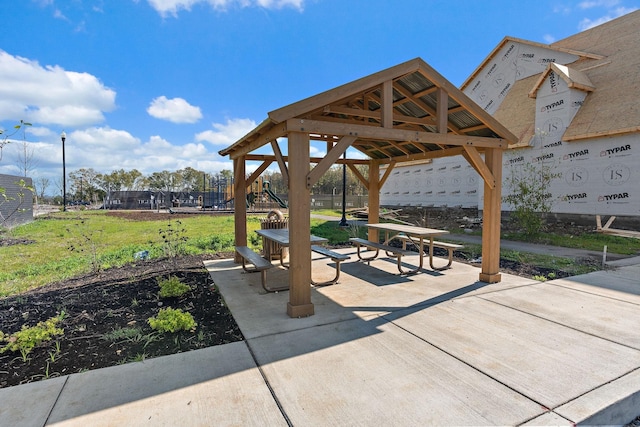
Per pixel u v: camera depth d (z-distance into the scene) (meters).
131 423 2.00
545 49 14.18
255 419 2.04
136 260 7.01
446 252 8.05
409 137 4.25
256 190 28.39
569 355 2.83
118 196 34.62
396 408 2.12
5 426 1.97
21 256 7.62
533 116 13.02
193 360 2.80
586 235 10.00
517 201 11.30
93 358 2.86
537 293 4.63
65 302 4.32
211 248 8.48
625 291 4.70
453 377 2.49
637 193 9.59
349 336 3.26
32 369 2.68
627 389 2.32
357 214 18.23
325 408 2.13
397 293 4.71
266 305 4.23
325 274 5.88
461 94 4.54
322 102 3.69
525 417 2.02
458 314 3.84
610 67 11.38
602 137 10.30
